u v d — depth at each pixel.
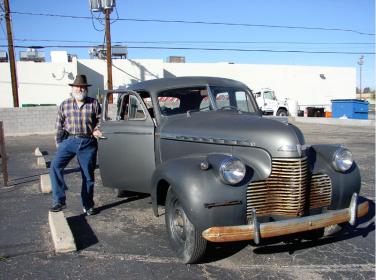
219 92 5.60
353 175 4.49
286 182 4.05
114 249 4.62
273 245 4.66
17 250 4.60
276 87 37.69
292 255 4.39
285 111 28.36
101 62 29.98
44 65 28.11
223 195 3.80
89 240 4.91
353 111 25.36
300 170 4.05
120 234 5.11
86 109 5.46
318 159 4.47
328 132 18.44
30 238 4.98
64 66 28.47
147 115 5.38
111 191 7.32
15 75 20.28
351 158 4.48
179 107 5.45
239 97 5.79
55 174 5.43
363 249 4.55
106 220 5.67
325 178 4.37
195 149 4.68
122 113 5.96
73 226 5.45
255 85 36.88
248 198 3.93
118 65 30.12
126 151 5.64
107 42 21.47
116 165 5.83
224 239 3.68
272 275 3.92
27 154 12.54
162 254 4.46
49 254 4.48
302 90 38.78
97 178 8.59
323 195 4.36
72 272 4.04
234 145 4.32
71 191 7.50
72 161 10.88
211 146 4.51
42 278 3.91
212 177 3.89
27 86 27.86
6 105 27.58
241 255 4.39
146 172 5.40
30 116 19.00
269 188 4.05
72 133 5.49
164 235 5.05
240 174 3.85
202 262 4.23
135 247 4.67
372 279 3.82
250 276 3.90
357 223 5.39
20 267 4.16
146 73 30.81
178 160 4.32
